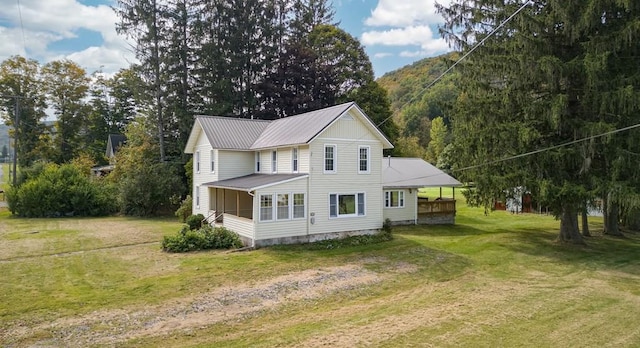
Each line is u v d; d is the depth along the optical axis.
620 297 11.44
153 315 9.75
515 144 17.48
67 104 46.59
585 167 16.22
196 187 27.28
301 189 19.11
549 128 17.70
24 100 42.88
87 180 32.66
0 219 28.44
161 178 31.42
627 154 15.42
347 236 20.42
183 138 36.06
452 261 16.03
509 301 11.01
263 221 18.16
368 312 10.06
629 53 16.16
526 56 16.64
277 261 15.60
